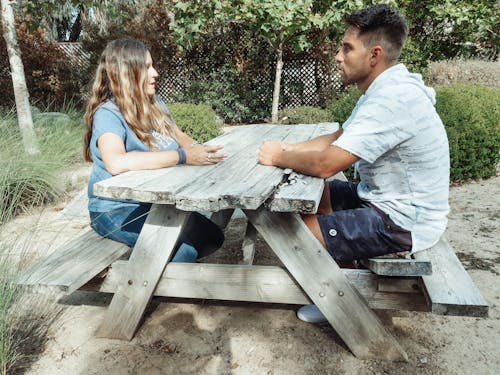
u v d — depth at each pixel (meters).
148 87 2.44
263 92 10.80
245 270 2.18
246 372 2.04
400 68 2.02
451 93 5.50
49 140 5.37
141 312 2.23
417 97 1.90
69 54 11.63
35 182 4.23
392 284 2.00
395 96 1.88
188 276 2.23
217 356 2.16
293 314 2.50
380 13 1.98
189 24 8.28
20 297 2.11
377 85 2.01
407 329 2.34
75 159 5.82
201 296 2.24
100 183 1.93
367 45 2.03
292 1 7.98
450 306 1.69
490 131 5.13
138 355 2.18
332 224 2.07
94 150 2.32
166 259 2.14
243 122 11.04
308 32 9.87
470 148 5.00
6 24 5.43
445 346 2.20
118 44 2.34
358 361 2.08
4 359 2.01
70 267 2.13
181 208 1.76
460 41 10.07
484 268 3.03
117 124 2.27
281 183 1.99
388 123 1.87
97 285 2.31
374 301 2.07
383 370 2.02
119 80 2.30
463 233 3.65
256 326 2.40
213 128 7.79
